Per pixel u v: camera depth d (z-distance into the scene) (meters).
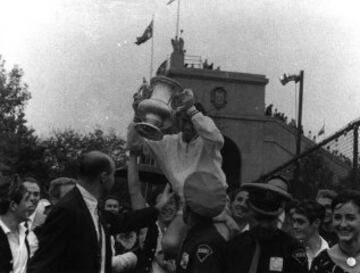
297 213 5.48
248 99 35.38
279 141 35.12
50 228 4.28
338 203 4.03
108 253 4.60
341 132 7.45
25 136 38.75
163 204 5.30
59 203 4.38
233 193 6.37
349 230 3.97
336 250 4.07
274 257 3.94
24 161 24.84
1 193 5.19
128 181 5.60
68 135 48.88
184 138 5.11
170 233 5.00
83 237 4.34
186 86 34.94
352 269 3.95
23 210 5.28
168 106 5.09
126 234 5.71
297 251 3.98
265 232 3.99
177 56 35.47
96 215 4.56
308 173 9.38
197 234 4.14
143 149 5.61
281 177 6.21
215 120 34.81
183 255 4.08
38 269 4.16
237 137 35.16
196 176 4.27
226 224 4.84
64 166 48.59
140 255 5.54
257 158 35.09
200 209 4.16
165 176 5.53
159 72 36.03
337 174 9.04
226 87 35.31
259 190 4.00
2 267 5.07
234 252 4.04
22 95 59.44
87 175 4.53
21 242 5.27
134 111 5.44
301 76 20.25
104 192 4.61
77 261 4.30
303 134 30.89
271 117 35.31
